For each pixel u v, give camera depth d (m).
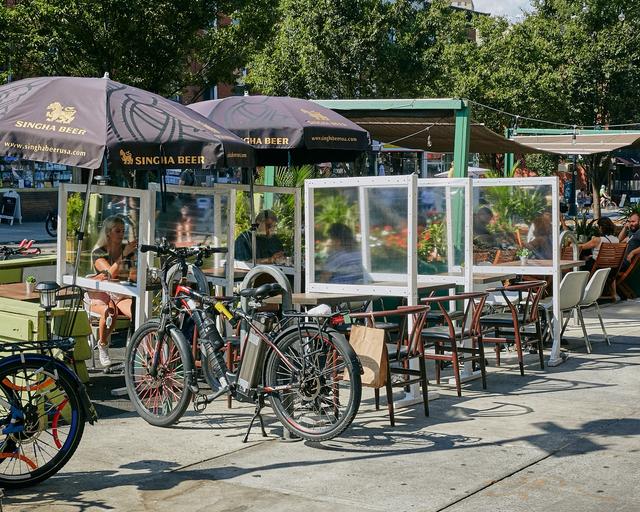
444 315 7.73
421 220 9.10
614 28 35.31
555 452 6.10
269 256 10.17
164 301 6.77
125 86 8.14
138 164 7.37
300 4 31.03
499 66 36.22
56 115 7.57
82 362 7.19
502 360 9.58
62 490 5.29
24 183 32.81
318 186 7.73
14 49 21.19
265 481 5.48
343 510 4.98
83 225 8.30
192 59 24.08
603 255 13.96
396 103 12.54
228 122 10.24
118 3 21.22
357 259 7.59
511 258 10.29
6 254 10.81
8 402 5.19
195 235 9.05
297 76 31.39
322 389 6.07
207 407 7.33
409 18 31.89
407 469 5.71
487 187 10.34
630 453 6.08
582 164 35.19
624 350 10.15
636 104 36.16
